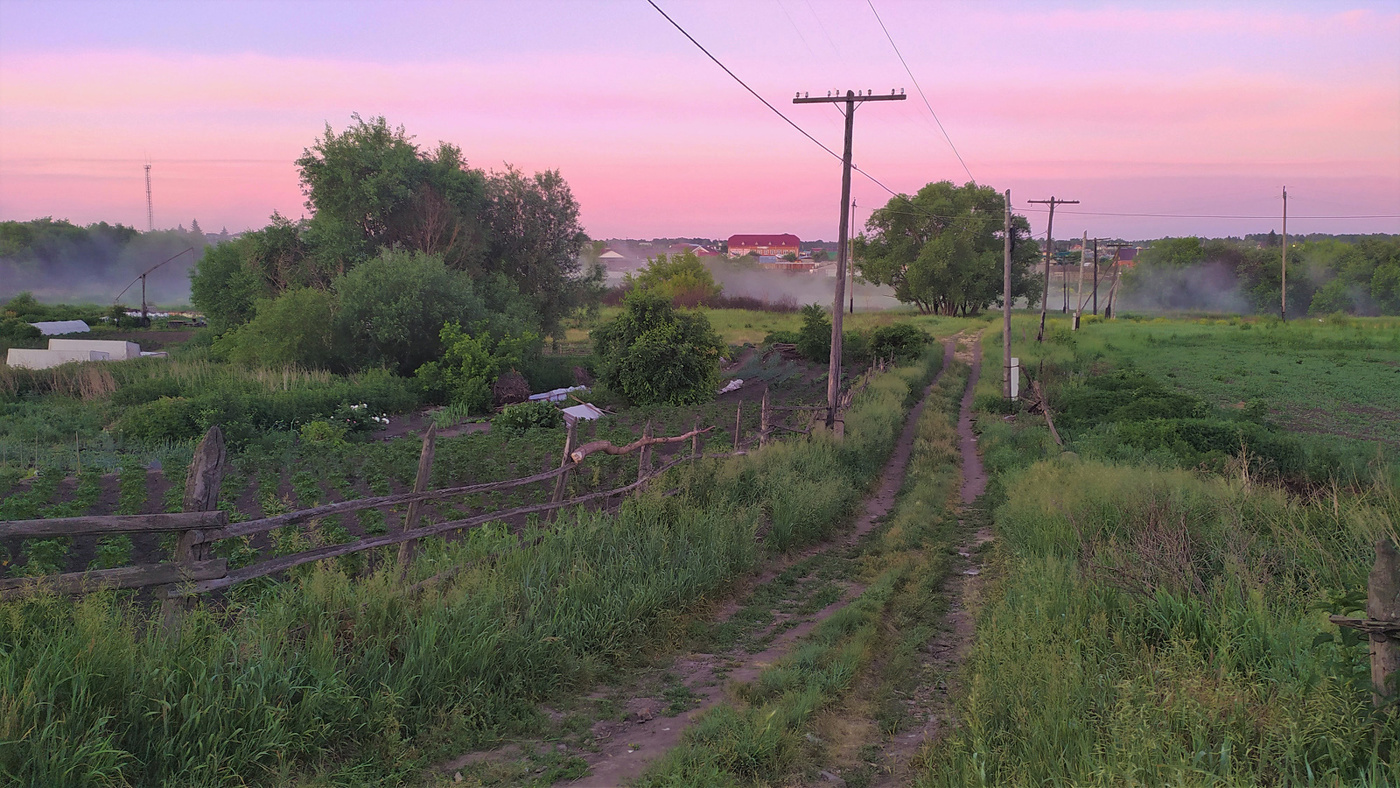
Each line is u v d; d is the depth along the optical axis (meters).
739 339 57.38
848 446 18.66
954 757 4.61
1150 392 26.48
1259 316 87.56
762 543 11.30
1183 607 6.41
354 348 37.41
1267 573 7.15
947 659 7.35
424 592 6.56
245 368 35.47
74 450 19.06
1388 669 4.33
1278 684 5.00
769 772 4.91
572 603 7.37
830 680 6.38
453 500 12.59
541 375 38.72
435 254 42.78
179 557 5.15
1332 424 24.89
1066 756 4.46
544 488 13.03
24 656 4.38
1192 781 3.85
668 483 11.80
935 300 90.62
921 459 20.61
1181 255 123.81
